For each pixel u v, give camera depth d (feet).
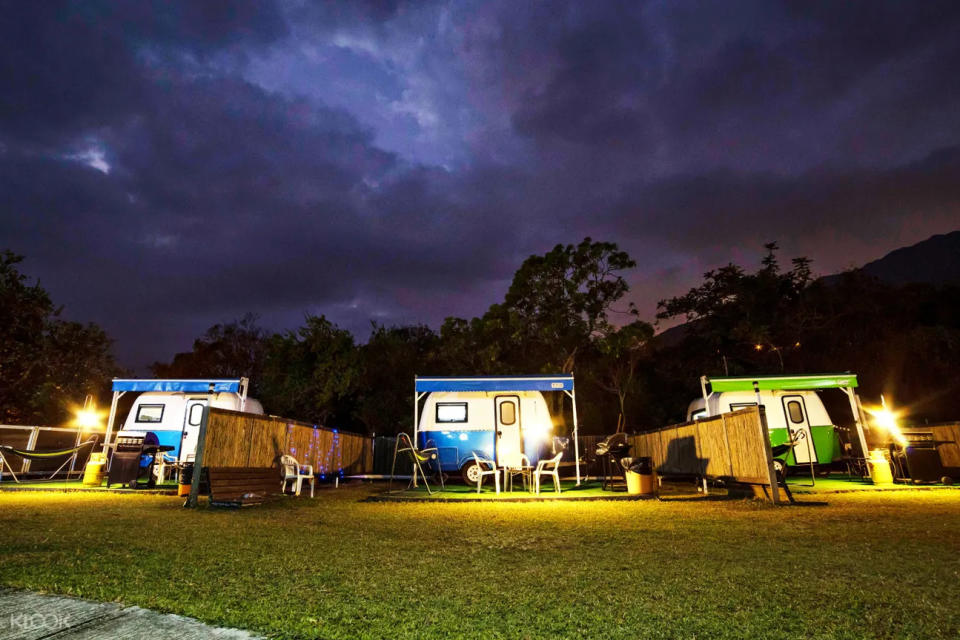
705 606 9.91
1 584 10.77
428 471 40.52
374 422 74.54
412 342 94.73
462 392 41.45
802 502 26.66
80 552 13.87
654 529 19.11
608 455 37.96
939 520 20.42
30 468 43.52
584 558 14.12
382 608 9.77
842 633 8.56
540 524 20.54
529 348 74.79
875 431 42.60
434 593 10.75
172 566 12.61
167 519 20.77
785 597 10.46
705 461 35.99
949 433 38.91
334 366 66.08
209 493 25.98
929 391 63.82
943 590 10.89
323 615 9.34
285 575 12.03
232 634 8.45
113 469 33.81
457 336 75.77
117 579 11.27
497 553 14.79
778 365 82.99
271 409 66.13
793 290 91.40
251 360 97.55
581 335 71.77
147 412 42.47
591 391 80.59
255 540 16.38
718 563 13.43
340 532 18.33
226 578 11.66
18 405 65.82
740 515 22.68
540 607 9.88
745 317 87.71
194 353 98.27
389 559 13.89
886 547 15.37
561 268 72.84
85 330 74.95
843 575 12.14
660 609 9.75
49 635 8.32
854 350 76.89
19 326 63.31
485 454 39.96
